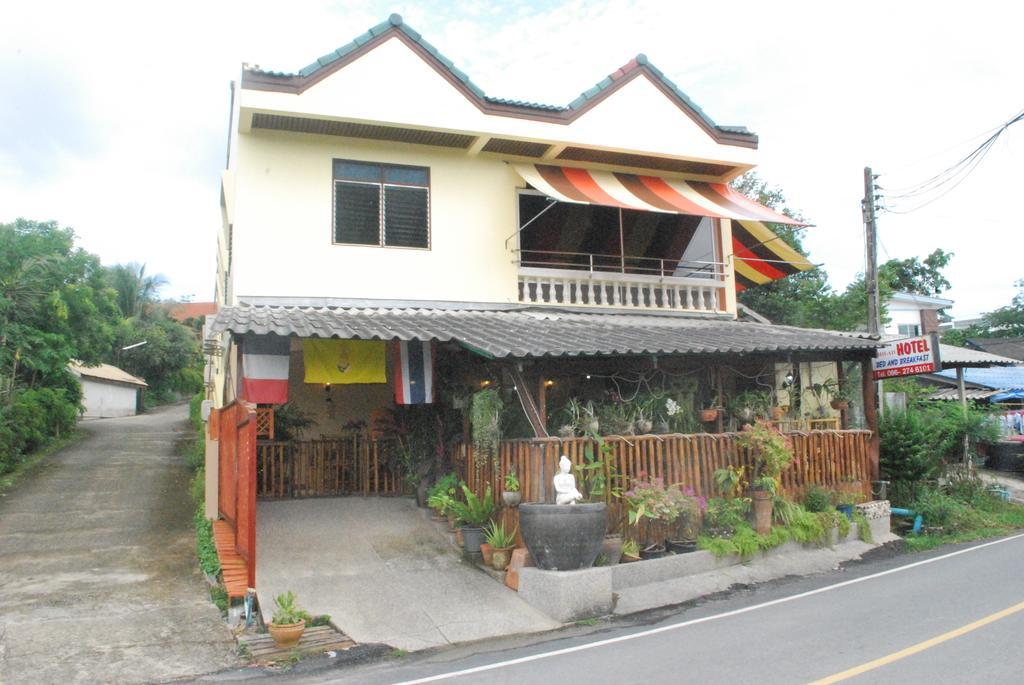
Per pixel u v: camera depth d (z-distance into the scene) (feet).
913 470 53.88
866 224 63.21
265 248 48.21
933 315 79.05
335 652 27.09
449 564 37.58
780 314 87.86
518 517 36.65
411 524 43.42
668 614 31.81
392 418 51.24
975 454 65.57
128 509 53.11
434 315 48.62
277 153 49.39
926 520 51.44
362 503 47.67
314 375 42.19
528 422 40.50
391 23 49.06
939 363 51.75
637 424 40.86
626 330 48.03
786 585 36.70
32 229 94.22
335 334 37.91
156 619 30.63
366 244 50.70
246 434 34.09
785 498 43.42
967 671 20.95
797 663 22.48
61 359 88.63
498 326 45.14
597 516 33.30
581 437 38.27
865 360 50.98
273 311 44.14
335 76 47.57
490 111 51.03
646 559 36.22
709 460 41.22
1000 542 47.37
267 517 44.01
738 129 58.75
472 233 53.47
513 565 34.96
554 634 29.58
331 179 50.42
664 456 39.75
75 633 28.55
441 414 47.19
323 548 39.06
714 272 61.72
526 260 55.88
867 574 38.27
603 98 54.39
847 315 86.43
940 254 140.36
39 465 70.44
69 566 38.99
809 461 45.98
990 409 83.15
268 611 30.45
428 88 49.62
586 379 50.24
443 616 31.27
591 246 59.57
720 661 23.13
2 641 27.45
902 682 20.18
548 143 52.75
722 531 39.58
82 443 87.81
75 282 97.30
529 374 39.91
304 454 50.06
